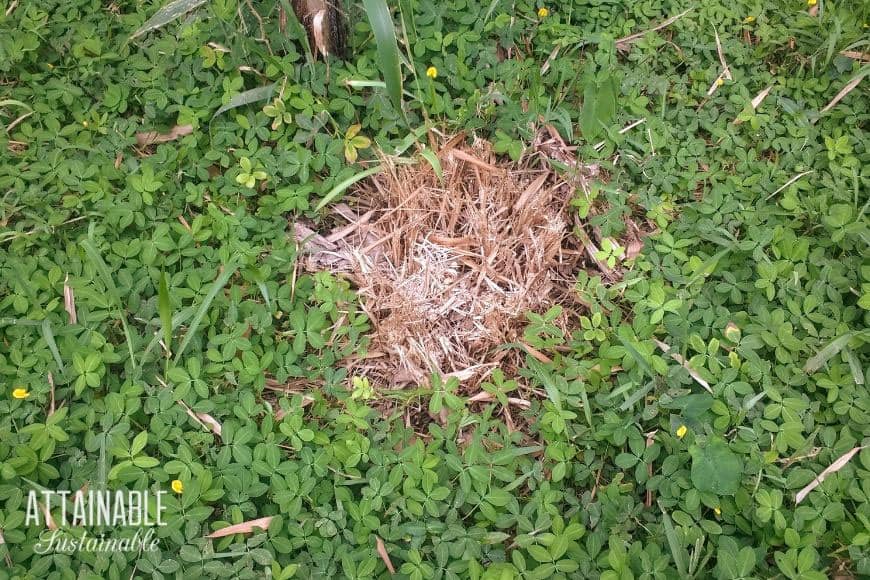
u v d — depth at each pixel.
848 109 1.26
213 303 1.10
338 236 1.19
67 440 1.02
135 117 1.23
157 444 1.02
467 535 0.99
